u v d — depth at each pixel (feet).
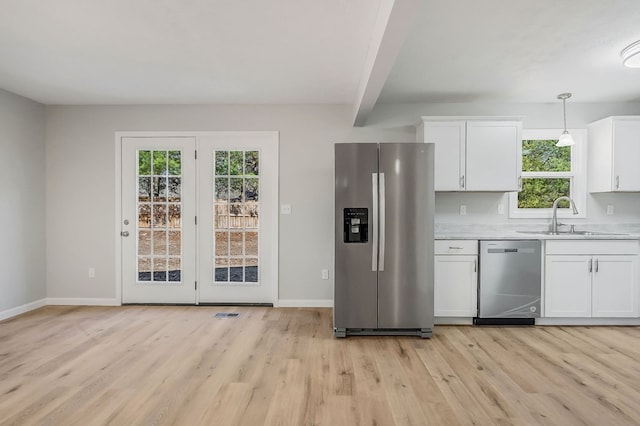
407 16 6.08
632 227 13.79
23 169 13.32
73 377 8.21
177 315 13.03
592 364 9.03
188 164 14.30
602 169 13.12
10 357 9.29
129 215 14.35
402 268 11.01
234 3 7.29
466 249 11.96
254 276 14.35
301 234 14.24
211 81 11.71
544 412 6.88
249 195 14.33
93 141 14.30
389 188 11.01
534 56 9.91
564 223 13.88
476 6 7.40
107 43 9.09
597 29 8.41
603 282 11.89
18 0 7.18
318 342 10.51
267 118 14.20
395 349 10.03
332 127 14.20
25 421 6.51
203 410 6.89
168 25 8.20
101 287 14.38
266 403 7.16
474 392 7.63
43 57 9.92
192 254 14.35
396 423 6.52
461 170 12.83
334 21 7.94
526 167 14.08
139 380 8.09
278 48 9.32
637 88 12.43
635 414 6.82
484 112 14.06
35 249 13.85
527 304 11.91
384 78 8.87
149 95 13.12
